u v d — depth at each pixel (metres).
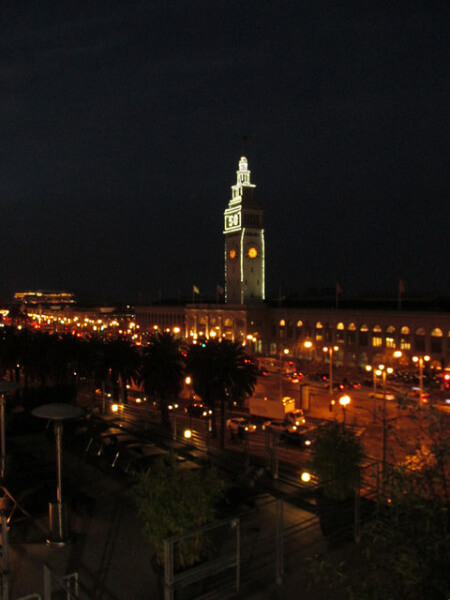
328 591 21.53
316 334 119.06
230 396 51.19
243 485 33.50
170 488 22.81
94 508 30.83
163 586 22.03
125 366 62.41
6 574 20.33
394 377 85.44
